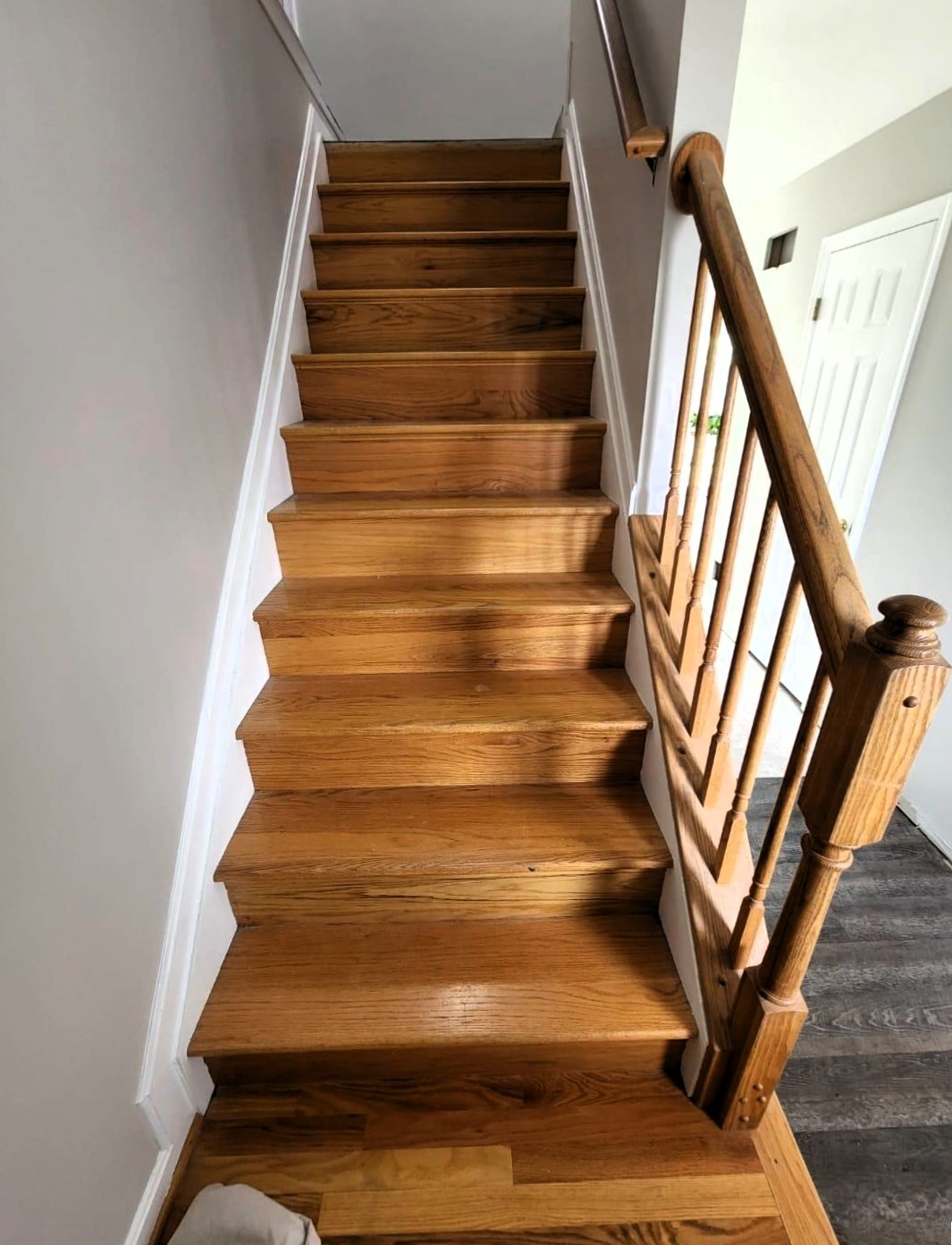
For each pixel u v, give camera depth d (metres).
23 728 0.67
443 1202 1.01
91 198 0.83
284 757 1.35
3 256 0.65
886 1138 1.15
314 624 1.43
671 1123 1.10
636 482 1.42
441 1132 1.09
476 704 1.37
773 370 0.88
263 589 1.47
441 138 2.88
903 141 2.20
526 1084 1.16
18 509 0.67
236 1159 1.05
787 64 1.80
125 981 0.88
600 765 1.39
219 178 1.30
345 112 2.82
